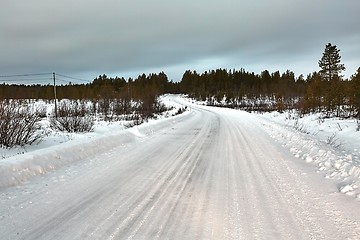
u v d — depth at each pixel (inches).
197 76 5649.6
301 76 4079.7
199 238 130.3
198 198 184.5
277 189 201.0
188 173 249.3
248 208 166.4
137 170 260.5
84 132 610.9
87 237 131.3
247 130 618.8
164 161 300.4
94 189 203.9
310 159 293.4
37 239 129.5
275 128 623.5
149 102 1700.3
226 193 194.1
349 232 133.6
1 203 173.6
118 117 1162.6
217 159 308.7
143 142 442.0
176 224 145.3
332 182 214.7
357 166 226.1
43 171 246.8
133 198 185.0
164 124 763.4
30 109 467.2
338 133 592.4
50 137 473.7
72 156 301.3
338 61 1456.7
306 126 791.1
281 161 294.0
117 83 4648.1
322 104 1143.0
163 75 6200.8
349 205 166.6
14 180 213.0
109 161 299.6
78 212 161.6
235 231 137.2
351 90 889.5
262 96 3762.3
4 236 132.3
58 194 192.1
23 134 401.1
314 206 167.3
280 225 143.1
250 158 311.6
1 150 342.0
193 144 419.2
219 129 650.2
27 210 163.6
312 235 131.7
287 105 1836.9
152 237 131.2
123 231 137.4
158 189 204.1
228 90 4308.6
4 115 373.7
